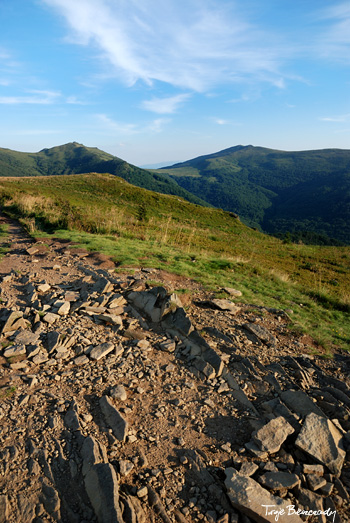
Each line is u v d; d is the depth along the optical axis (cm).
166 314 696
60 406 439
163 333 663
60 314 684
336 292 1496
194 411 469
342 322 1022
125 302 769
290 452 411
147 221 2745
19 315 638
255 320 815
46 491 322
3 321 631
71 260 1106
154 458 382
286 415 463
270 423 432
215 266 1304
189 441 415
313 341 773
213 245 2102
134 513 307
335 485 370
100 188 6625
